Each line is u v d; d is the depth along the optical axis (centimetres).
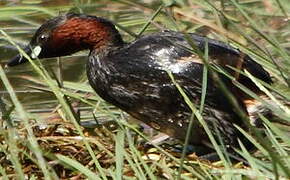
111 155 991
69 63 1471
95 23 1143
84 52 1493
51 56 1164
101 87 1136
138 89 1112
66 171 1018
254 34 1280
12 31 1526
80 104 1246
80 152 1059
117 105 1141
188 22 1326
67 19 1149
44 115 1173
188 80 1095
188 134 892
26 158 1025
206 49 962
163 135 1170
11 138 888
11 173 1010
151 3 1559
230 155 1059
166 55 1105
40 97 1359
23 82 1416
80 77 1440
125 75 1115
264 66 1110
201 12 1332
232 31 1202
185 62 1098
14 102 852
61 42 1151
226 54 1106
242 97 1106
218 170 930
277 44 1020
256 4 1440
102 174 909
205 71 949
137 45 1123
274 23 1400
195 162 1031
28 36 1516
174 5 1142
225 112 1098
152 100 1110
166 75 1098
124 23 1461
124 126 1070
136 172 908
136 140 1105
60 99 921
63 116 1147
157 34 1134
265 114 1104
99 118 1218
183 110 1102
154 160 1018
